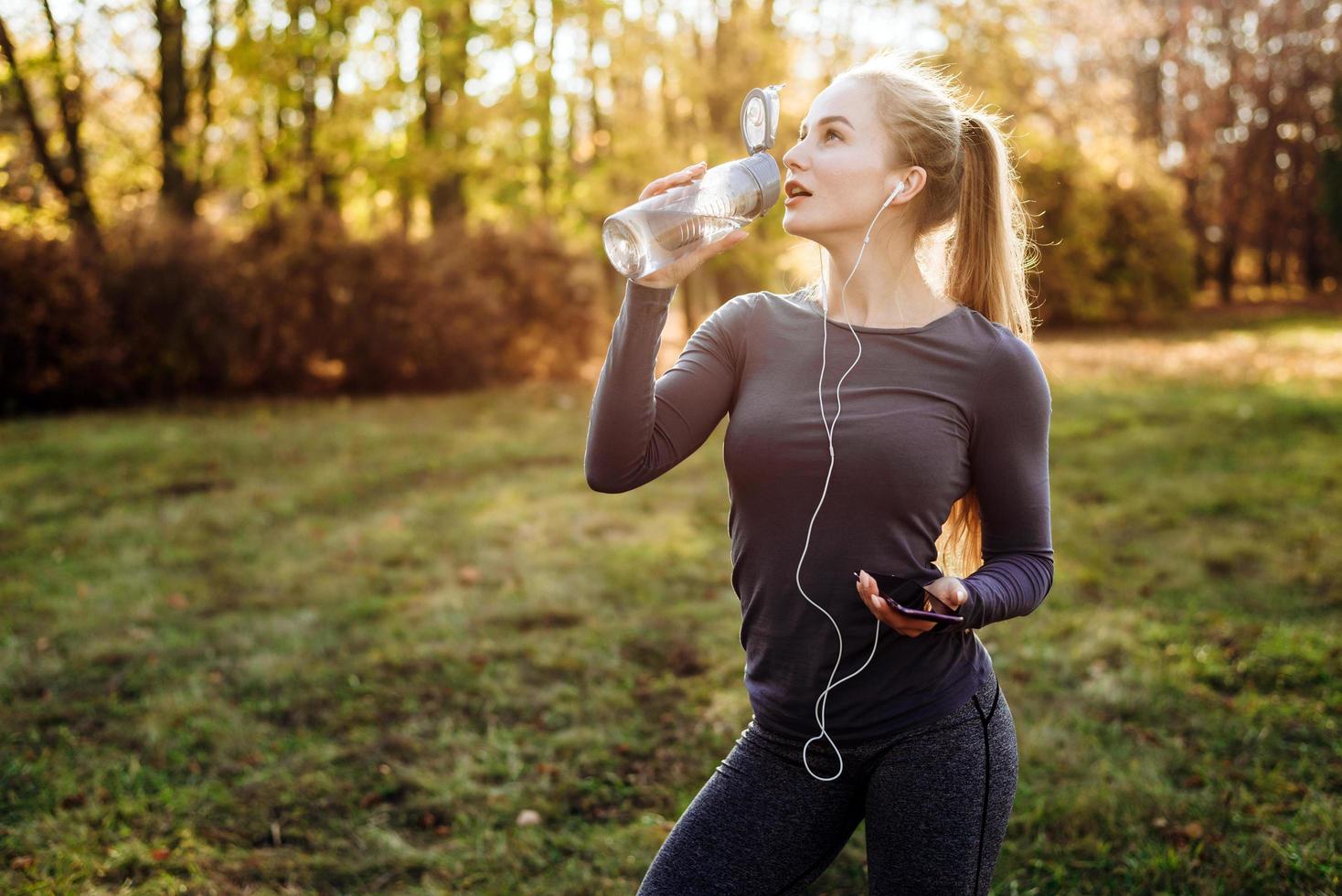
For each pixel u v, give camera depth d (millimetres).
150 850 2852
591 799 3143
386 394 11703
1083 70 23672
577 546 5680
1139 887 2619
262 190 12617
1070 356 14648
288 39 12117
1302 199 28766
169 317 10789
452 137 13312
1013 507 1485
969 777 1448
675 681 3918
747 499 1503
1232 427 8469
